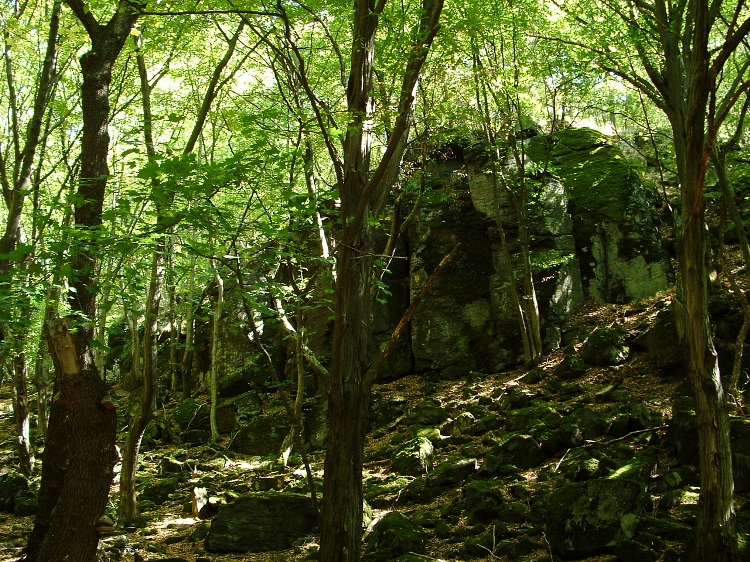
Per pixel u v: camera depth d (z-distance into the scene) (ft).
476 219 58.80
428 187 60.18
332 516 20.07
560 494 25.71
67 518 21.13
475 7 30.53
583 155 61.87
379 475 38.99
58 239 20.04
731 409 32.99
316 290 57.26
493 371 53.42
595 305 54.65
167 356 80.02
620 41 35.70
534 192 56.03
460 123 41.11
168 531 35.96
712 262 49.37
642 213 57.00
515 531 26.76
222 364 66.64
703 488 19.45
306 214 24.40
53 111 50.75
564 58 48.19
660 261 54.54
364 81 21.80
